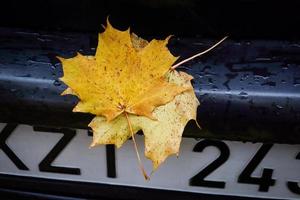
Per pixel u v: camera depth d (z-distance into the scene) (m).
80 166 0.66
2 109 0.59
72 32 0.61
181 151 0.62
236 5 0.58
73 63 0.57
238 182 0.64
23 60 0.59
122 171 0.66
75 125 0.58
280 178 0.64
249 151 0.61
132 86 0.58
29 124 0.60
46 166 0.67
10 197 0.72
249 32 0.59
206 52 0.59
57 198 0.71
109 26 0.56
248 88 0.56
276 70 0.57
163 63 0.57
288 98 0.55
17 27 0.62
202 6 0.58
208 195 0.66
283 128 0.56
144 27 0.60
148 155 0.58
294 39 0.59
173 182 0.66
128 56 0.57
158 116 0.57
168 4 0.58
